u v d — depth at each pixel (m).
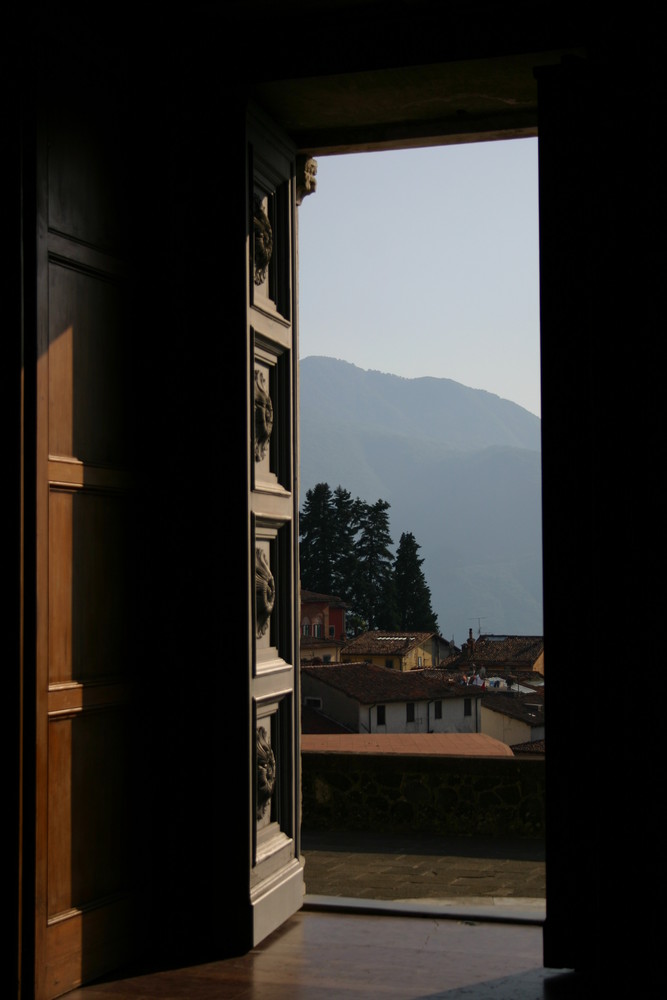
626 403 3.70
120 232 4.26
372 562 88.31
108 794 4.07
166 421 4.38
